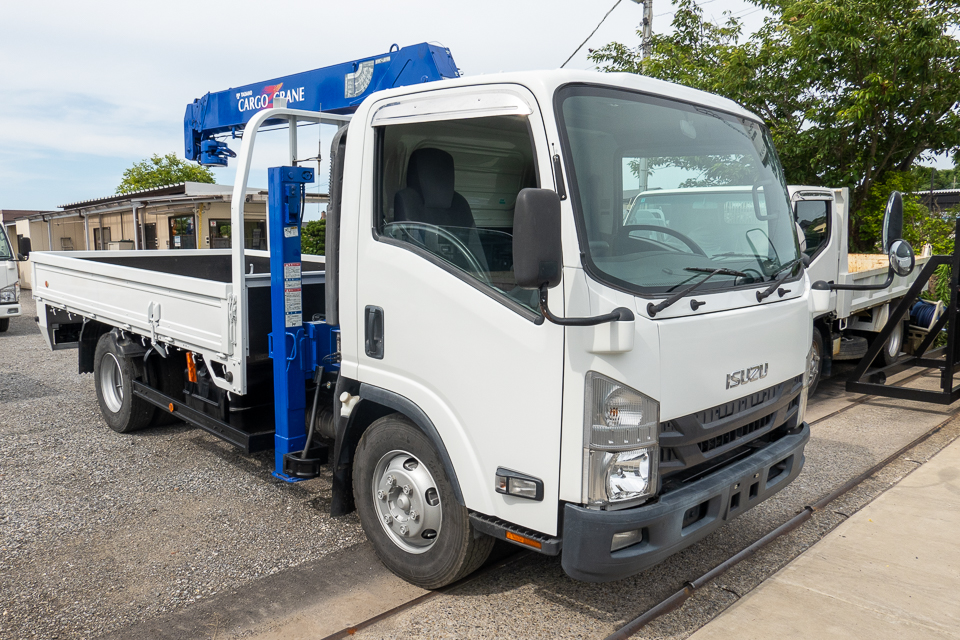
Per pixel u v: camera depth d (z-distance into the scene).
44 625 3.19
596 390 2.67
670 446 2.85
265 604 3.40
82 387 8.11
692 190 3.24
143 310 5.31
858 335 9.16
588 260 2.66
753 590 3.62
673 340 2.82
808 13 10.87
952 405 7.61
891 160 12.22
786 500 4.84
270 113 4.10
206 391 4.88
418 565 3.47
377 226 3.43
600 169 2.82
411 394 3.29
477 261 2.98
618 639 3.14
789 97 11.99
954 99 11.02
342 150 3.64
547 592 3.55
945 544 4.16
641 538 2.83
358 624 3.23
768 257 3.57
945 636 3.22
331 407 4.23
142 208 18.91
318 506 4.66
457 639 3.12
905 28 10.52
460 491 3.13
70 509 4.52
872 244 12.31
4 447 5.79
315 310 4.89
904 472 5.43
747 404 3.28
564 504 2.77
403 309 3.28
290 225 4.01
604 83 2.97
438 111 3.12
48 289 6.95
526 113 2.79
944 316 8.19
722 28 14.14
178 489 4.91
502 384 2.90
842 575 3.78
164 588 3.54
